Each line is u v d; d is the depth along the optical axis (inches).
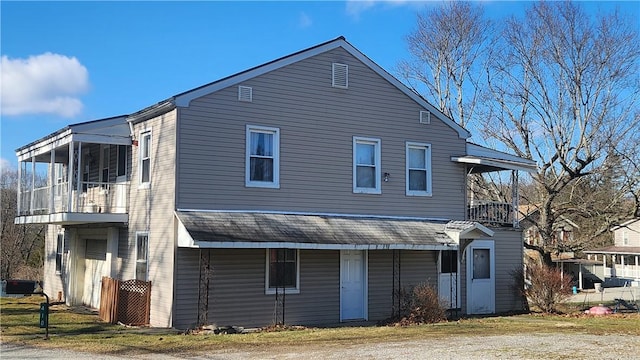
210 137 628.7
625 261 2187.5
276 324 631.8
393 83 759.1
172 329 585.6
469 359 410.6
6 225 1768.0
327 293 689.0
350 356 425.4
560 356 422.9
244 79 652.7
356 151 725.9
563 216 1398.9
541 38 1245.1
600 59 1179.3
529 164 832.3
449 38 1519.4
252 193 647.8
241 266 635.5
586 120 1182.3
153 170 655.8
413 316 677.9
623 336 544.7
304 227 644.7
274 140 669.9
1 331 567.2
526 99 1270.9
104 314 674.2
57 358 422.0
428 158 782.5
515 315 784.3
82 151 875.4
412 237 700.7
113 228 734.5
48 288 986.1
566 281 844.0
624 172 1151.0
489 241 816.9
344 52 725.9
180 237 593.0
